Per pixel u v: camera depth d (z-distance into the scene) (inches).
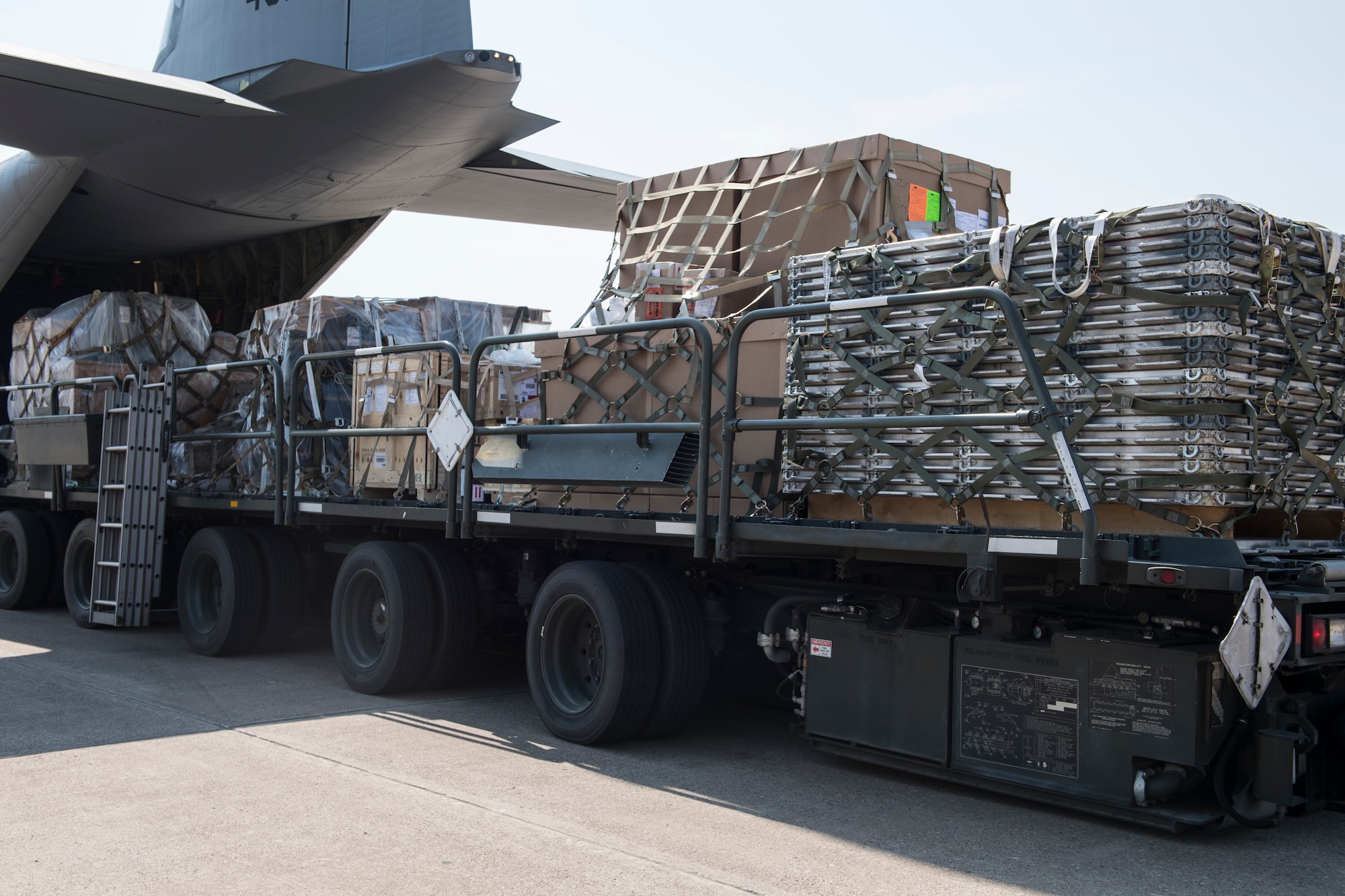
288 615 336.5
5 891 138.3
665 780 197.3
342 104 602.9
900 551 184.9
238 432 359.6
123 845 156.3
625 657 216.5
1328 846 164.2
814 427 188.7
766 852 157.6
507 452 254.1
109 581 368.8
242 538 334.6
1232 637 146.3
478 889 140.6
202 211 704.4
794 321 205.9
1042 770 172.9
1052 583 177.5
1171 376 158.9
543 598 235.9
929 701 187.9
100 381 398.3
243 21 636.1
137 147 618.8
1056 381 169.6
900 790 191.3
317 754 211.8
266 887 140.5
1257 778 158.4
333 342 338.6
